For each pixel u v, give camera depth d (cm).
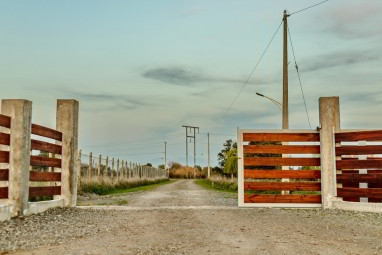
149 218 1208
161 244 766
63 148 1517
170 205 1748
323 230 968
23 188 1173
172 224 1070
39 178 1327
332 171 1521
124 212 1381
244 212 1398
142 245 756
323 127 1534
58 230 946
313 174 1575
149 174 6519
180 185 5422
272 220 1169
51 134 1412
